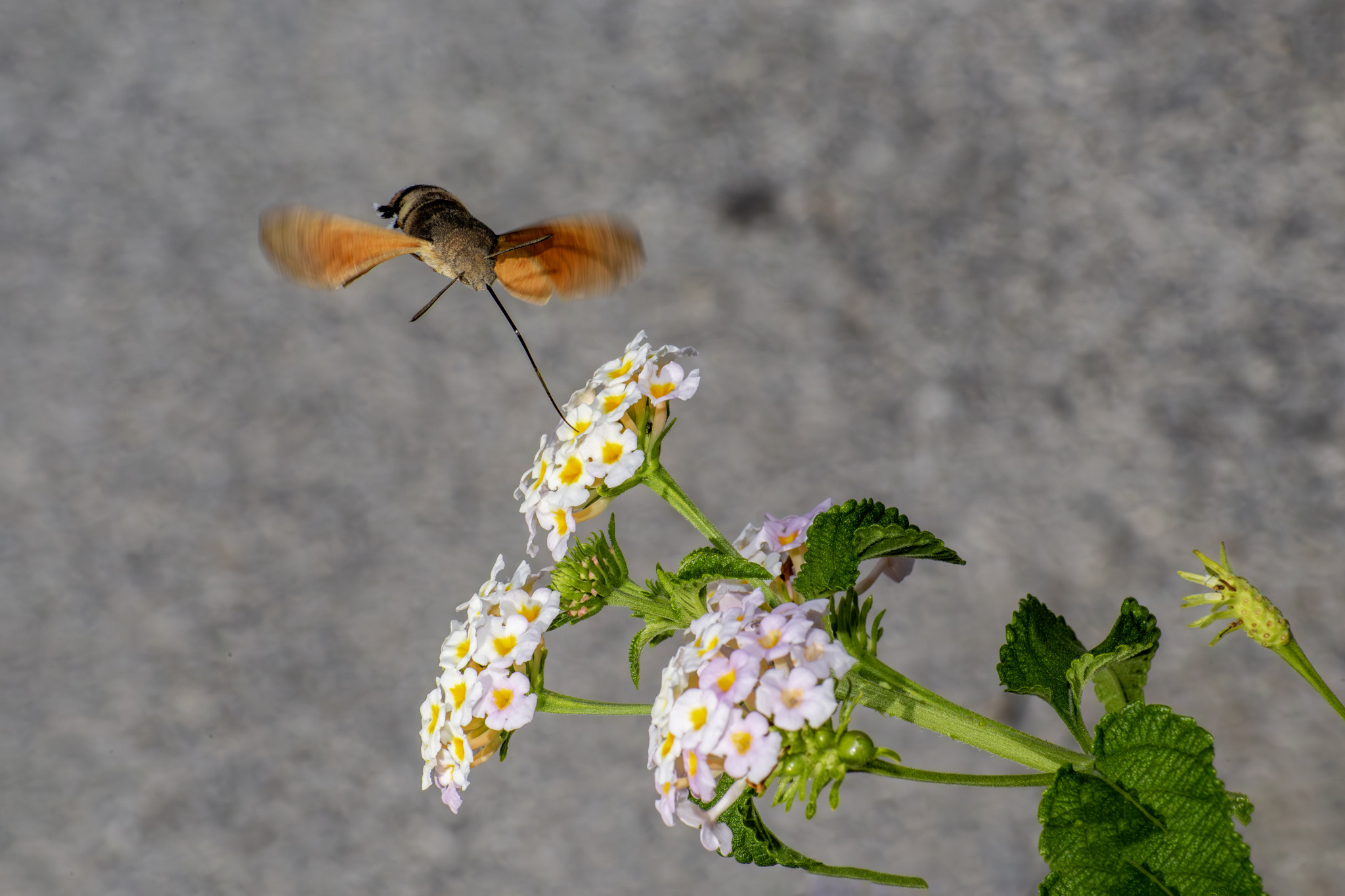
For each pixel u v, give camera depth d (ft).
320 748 4.85
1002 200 5.63
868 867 4.49
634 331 5.45
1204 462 4.99
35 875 4.69
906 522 2.90
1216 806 2.81
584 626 4.96
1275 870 4.24
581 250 2.86
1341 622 4.64
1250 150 5.62
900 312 5.41
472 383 5.45
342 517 5.23
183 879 4.68
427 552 5.14
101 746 4.89
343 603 5.08
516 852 4.66
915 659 4.75
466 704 2.89
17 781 4.84
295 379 5.51
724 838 2.84
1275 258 5.38
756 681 2.82
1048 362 5.28
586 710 2.92
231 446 5.39
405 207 2.88
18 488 5.33
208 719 4.93
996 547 4.91
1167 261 5.43
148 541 5.24
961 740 2.86
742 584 2.92
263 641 5.04
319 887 4.64
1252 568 4.75
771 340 5.39
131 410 5.48
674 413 5.26
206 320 5.65
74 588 5.16
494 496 5.24
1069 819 2.82
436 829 4.71
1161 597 4.78
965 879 4.43
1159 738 2.83
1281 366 5.15
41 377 5.55
